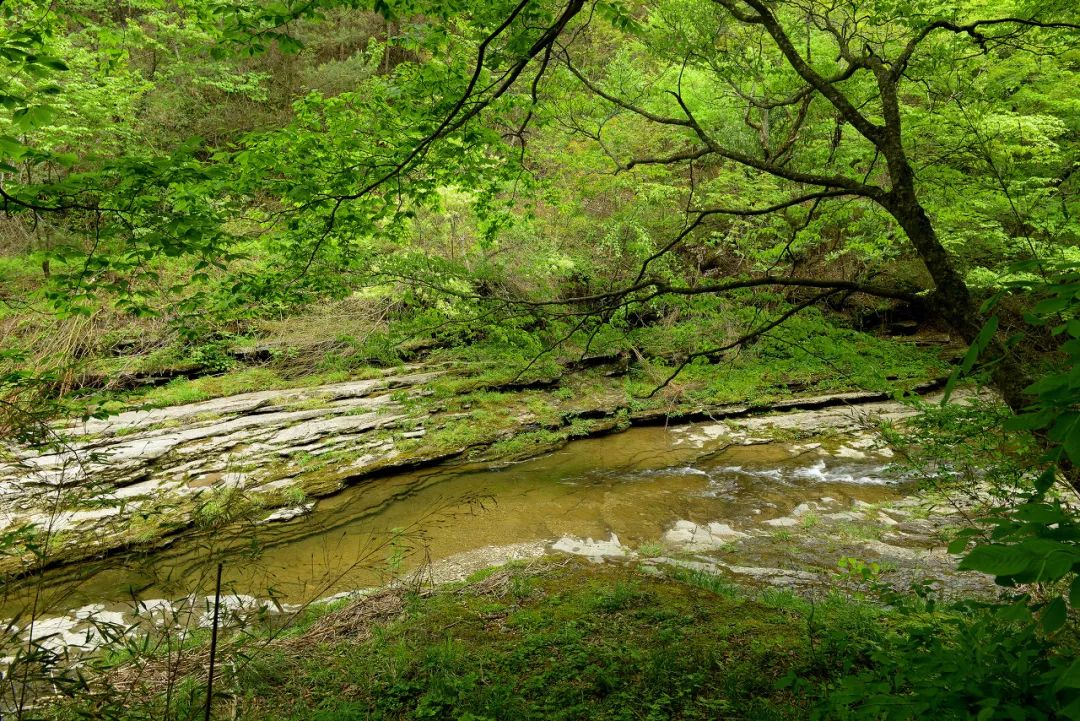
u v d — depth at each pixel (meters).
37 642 2.85
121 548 7.32
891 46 7.70
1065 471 3.66
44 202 3.62
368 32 20.89
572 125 7.30
